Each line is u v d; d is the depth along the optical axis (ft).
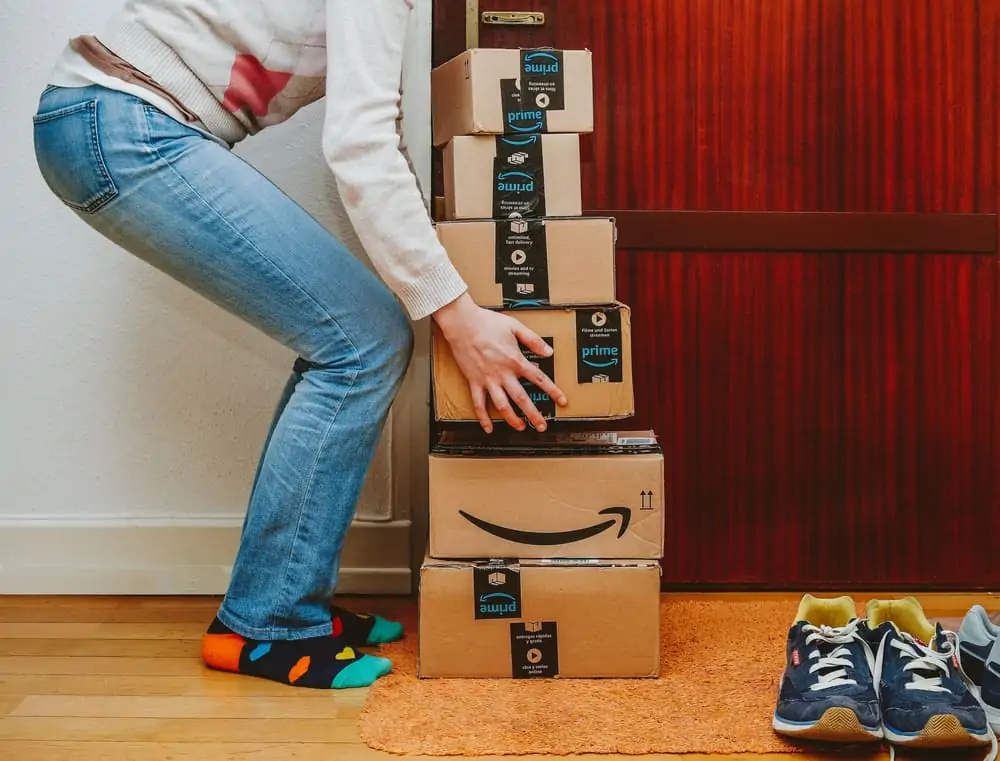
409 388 5.32
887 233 5.29
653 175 5.25
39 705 3.80
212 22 3.74
